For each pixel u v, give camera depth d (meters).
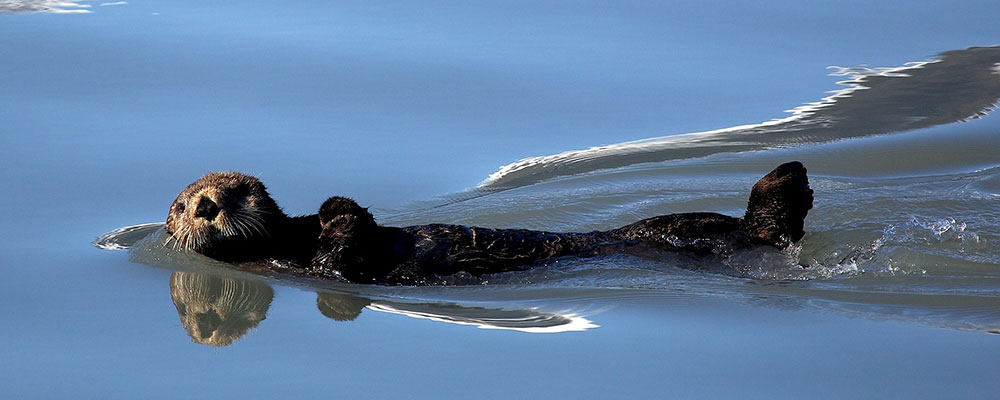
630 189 31.25
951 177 31.80
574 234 25.52
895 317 21.84
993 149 33.56
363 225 23.95
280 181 30.62
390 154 32.81
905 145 34.00
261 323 22.17
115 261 25.91
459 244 24.66
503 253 24.66
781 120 35.91
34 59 38.53
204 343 21.16
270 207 25.22
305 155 32.38
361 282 24.52
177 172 30.81
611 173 32.34
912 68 39.75
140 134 33.19
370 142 33.50
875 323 21.48
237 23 42.94
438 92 37.16
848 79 38.84
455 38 41.78
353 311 22.73
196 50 39.88
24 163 31.08
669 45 41.59
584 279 24.30
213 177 25.56
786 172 25.02
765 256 24.75
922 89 37.97
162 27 42.25
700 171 32.62
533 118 35.66
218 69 38.25
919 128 35.19
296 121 34.59
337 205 24.09
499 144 33.81
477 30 42.72
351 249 23.95
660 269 24.67
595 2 46.59
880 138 34.59
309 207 29.23
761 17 44.84
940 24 44.25
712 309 22.44
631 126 35.34
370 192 30.47
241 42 40.78
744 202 30.50
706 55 40.78
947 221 27.94
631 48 41.16
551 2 46.50
